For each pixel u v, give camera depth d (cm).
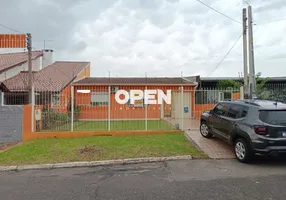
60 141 993
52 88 1892
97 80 2181
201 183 542
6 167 680
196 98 1462
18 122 1063
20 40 1348
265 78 1905
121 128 1248
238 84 1881
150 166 691
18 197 478
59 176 614
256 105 718
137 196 474
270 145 650
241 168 657
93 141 973
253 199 454
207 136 1012
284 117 673
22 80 2014
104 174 624
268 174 604
